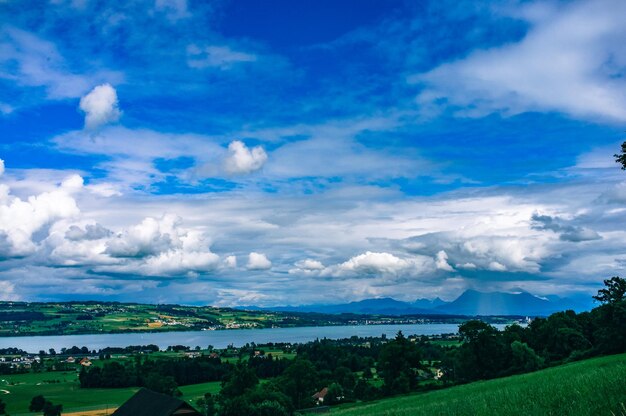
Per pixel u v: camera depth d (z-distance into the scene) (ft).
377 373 531.50
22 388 576.20
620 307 308.19
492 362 365.61
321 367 606.14
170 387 506.48
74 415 393.70
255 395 338.13
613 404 50.14
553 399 62.49
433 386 385.09
